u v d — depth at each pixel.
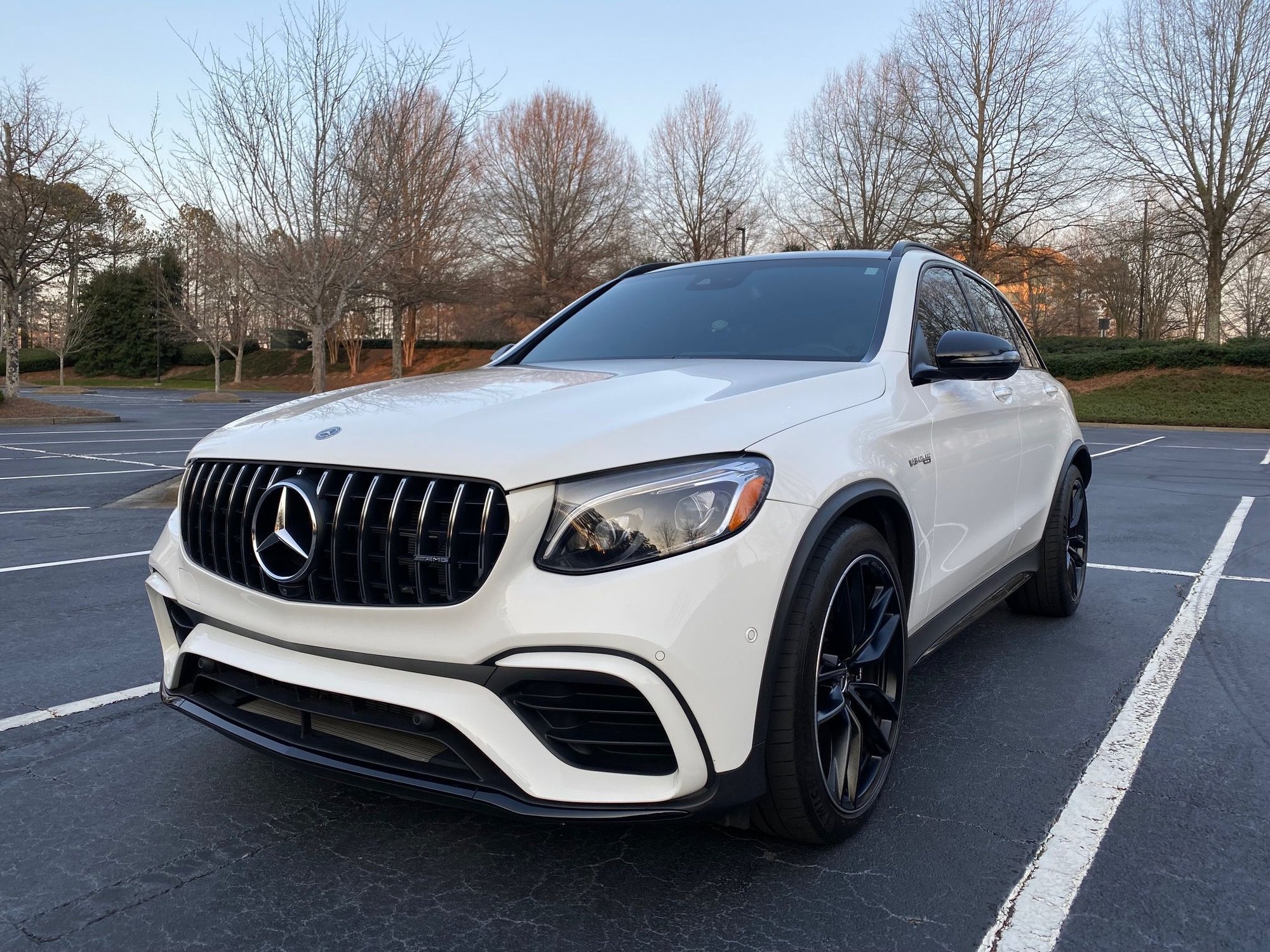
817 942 1.98
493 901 2.15
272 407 2.88
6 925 2.06
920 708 3.41
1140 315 46.31
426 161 10.76
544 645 1.89
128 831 2.50
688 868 2.28
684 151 49.25
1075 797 2.68
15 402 22.53
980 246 34.44
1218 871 2.28
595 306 3.84
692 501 1.96
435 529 1.99
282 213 9.97
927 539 2.83
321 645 2.09
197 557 2.42
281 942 1.99
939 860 2.32
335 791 2.75
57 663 3.96
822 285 3.40
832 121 39.53
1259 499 9.41
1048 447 4.23
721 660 1.93
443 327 64.56
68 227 21.72
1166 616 4.69
